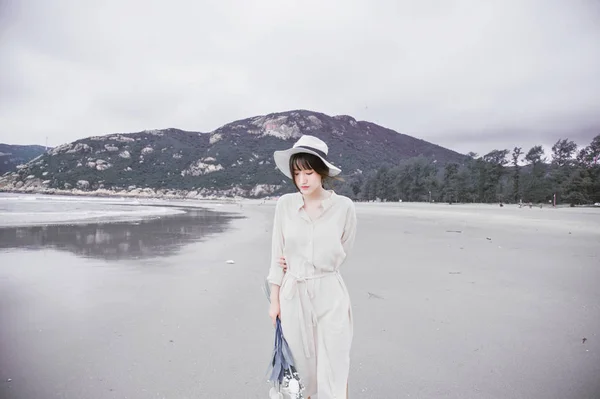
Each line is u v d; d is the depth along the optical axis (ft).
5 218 59.93
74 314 12.41
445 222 60.75
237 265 21.57
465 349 9.47
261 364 8.64
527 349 9.44
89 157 612.70
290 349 5.65
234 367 8.48
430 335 10.44
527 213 88.17
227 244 31.71
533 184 203.62
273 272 6.02
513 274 18.65
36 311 12.69
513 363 8.64
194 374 8.13
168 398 7.12
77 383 7.69
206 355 9.14
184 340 10.12
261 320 11.85
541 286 16.17
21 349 9.45
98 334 10.56
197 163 636.07
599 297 14.37
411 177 288.71
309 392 5.64
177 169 638.53
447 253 25.53
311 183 5.60
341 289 5.85
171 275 18.70
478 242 32.35
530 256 24.41
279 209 6.05
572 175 181.06
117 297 14.58
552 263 21.83
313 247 5.70
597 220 62.44
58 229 43.32
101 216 70.03
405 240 33.73
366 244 30.58
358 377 7.99
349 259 22.95
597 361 8.70
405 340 10.08
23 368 8.38
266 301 14.06
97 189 549.54
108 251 27.12
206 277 18.26
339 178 5.91
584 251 26.71
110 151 640.17
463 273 18.86
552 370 8.26
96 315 12.31
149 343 9.90
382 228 48.01
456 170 257.34
